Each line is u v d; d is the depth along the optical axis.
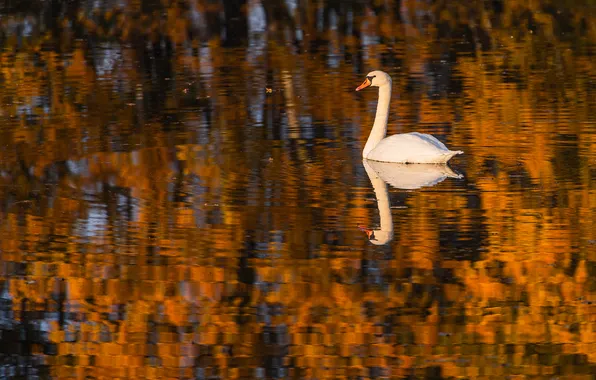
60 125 20.80
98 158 18.16
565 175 16.59
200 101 22.95
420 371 10.85
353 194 15.80
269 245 13.83
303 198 15.66
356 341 11.53
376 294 12.55
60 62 28.16
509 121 20.39
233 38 31.56
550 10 33.94
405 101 22.56
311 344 11.44
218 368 10.99
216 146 18.95
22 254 13.70
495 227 14.31
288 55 28.66
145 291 12.70
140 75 26.27
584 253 13.43
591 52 27.94
